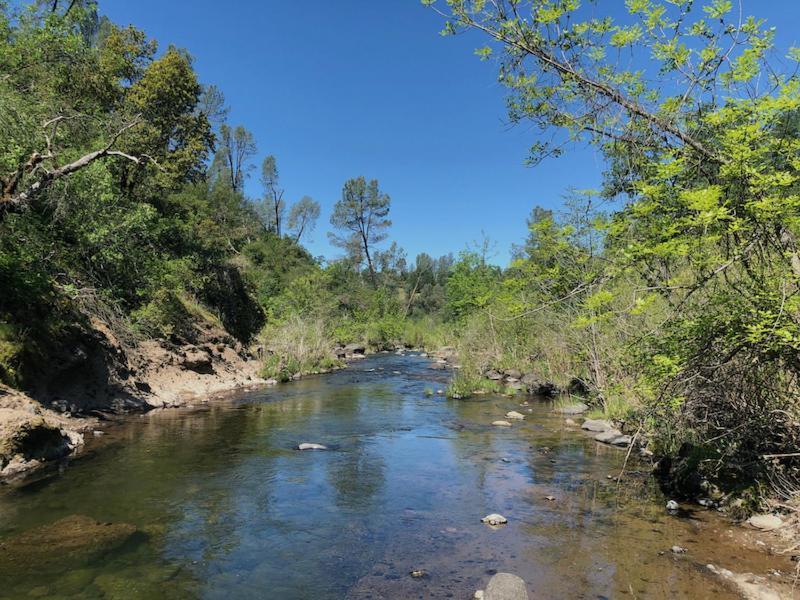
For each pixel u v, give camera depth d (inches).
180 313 724.7
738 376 242.5
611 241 236.8
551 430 439.8
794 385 244.2
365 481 301.6
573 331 538.3
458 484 297.7
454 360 1080.8
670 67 220.8
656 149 230.7
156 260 671.8
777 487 243.0
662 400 257.0
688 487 275.1
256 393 631.8
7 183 421.4
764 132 185.8
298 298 1222.9
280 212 2684.5
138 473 303.7
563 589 180.2
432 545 217.2
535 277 289.0
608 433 405.4
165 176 865.5
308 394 628.1
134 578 184.2
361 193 2640.3
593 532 229.9
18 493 263.9
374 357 1234.0
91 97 782.5
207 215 1107.3
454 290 1199.6
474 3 233.6
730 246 216.5
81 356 444.5
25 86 562.9
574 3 222.4
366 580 187.2
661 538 223.0
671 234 200.1
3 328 380.2
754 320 205.5
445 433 427.2
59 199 497.4
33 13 595.8
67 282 503.2
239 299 1053.8
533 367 714.8
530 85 253.6
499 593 162.9
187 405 535.5
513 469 327.6
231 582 184.2
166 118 1037.8
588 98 238.1
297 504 263.0
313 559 203.5
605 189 250.8
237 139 2342.5
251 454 352.8
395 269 2984.7
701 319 221.6
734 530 230.5
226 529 229.9
